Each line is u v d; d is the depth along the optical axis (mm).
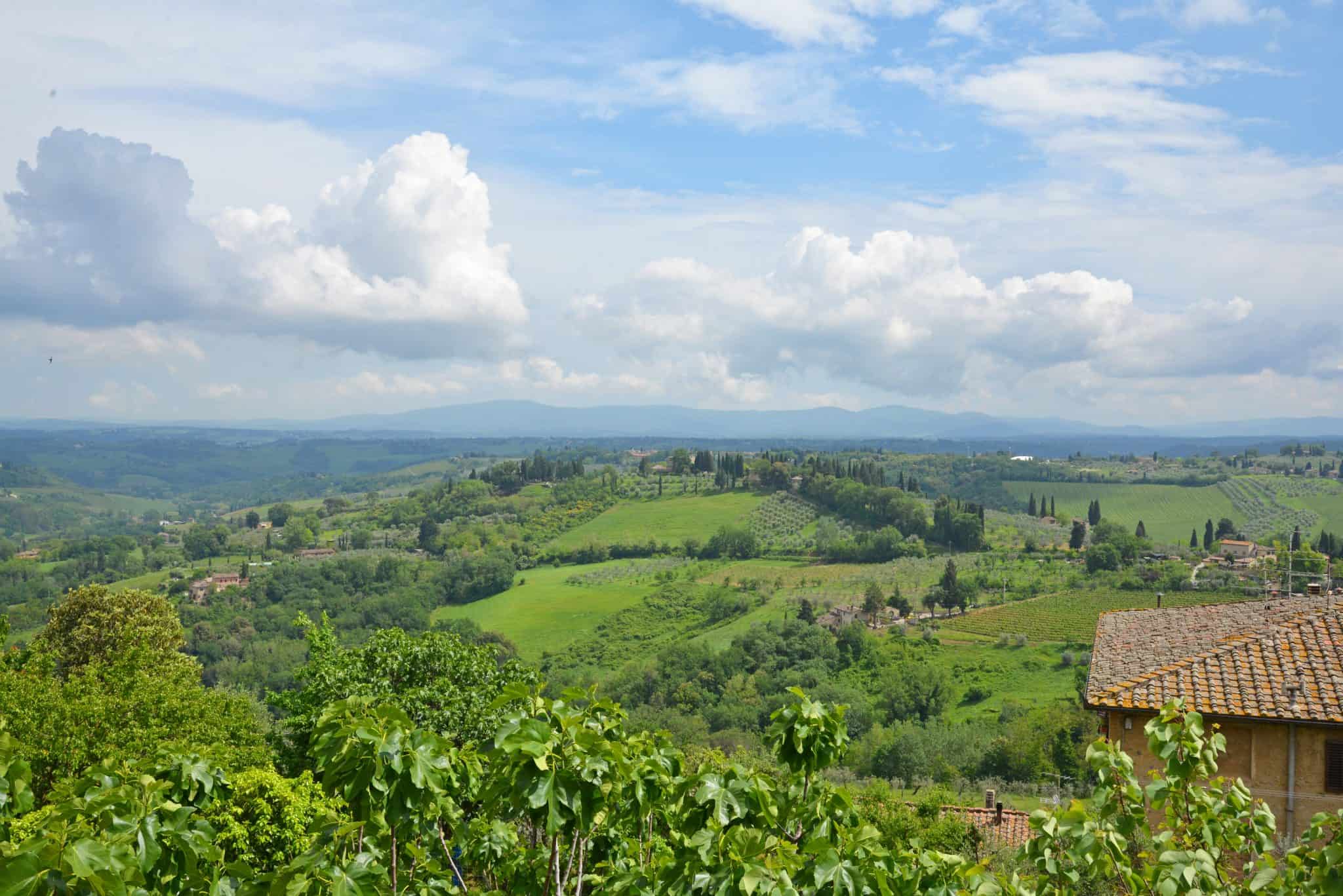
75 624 40625
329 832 5578
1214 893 5270
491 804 5289
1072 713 72062
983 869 5691
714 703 116312
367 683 27312
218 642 140500
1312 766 16312
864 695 106562
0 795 4977
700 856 5145
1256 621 21125
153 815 4977
